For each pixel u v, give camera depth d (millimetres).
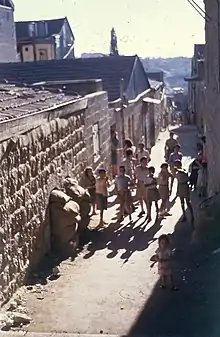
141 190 12758
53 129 10195
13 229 7836
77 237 10258
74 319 7113
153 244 10508
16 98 10742
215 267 8727
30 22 46156
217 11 10992
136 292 8078
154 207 13508
